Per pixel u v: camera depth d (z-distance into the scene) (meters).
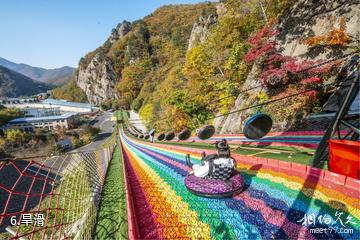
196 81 38.41
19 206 28.97
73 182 8.13
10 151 65.19
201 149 16.84
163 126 44.16
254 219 5.56
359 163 5.88
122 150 31.48
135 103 107.75
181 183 8.88
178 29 159.12
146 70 150.88
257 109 21.33
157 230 5.68
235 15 37.50
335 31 18.73
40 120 102.19
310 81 17.77
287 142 14.05
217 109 32.66
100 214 7.79
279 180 7.48
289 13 24.41
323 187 6.44
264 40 25.34
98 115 146.88
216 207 6.36
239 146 16.53
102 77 187.75
